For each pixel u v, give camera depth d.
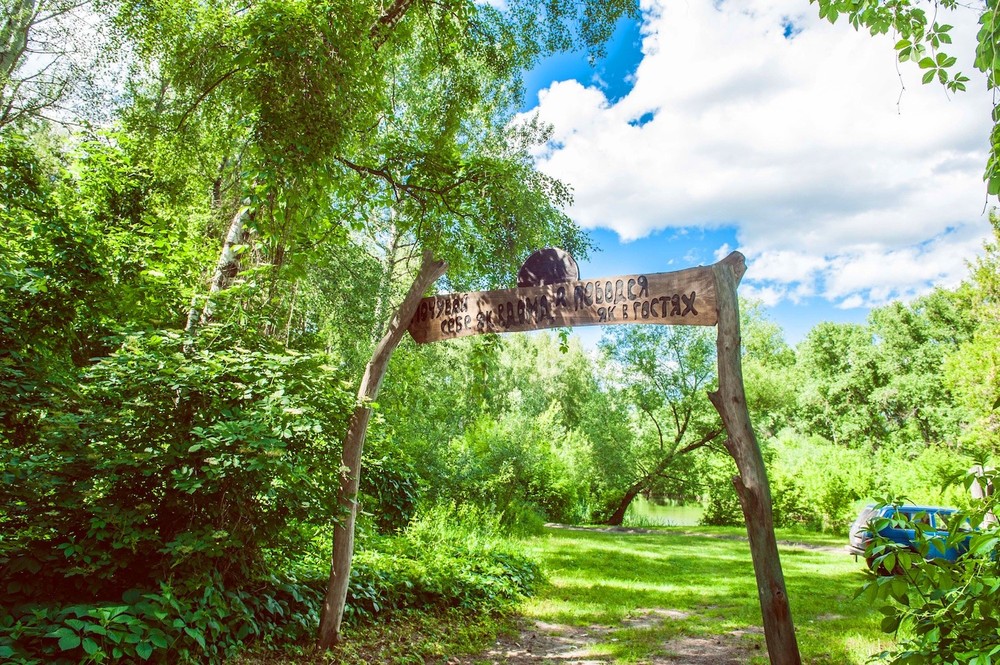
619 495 28.22
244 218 5.70
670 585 9.65
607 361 28.69
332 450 4.93
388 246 16.20
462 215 7.62
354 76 6.08
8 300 3.97
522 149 14.62
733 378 3.66
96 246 4.73
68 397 3.90
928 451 20.09
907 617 2.16
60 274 4.28
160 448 4.13
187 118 8.06
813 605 8.05
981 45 2.99
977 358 14.62
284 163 5.46
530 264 4.99
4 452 3.62
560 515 23.42
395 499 9.80
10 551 3.48
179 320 5.42
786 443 30.22
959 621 2.03
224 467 4.03
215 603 3.98
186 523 4.15
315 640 4.91
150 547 3.95
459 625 6.24
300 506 4.57
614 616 7.28
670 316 4.04
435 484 13.78
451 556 8.24
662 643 6.07
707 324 3.86
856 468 21.55
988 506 2.14
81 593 3.68
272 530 4.56
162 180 8.73
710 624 6.93
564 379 38.66
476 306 5.22
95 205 7.81
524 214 7.76
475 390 7.12
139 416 4.23
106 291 4.60
